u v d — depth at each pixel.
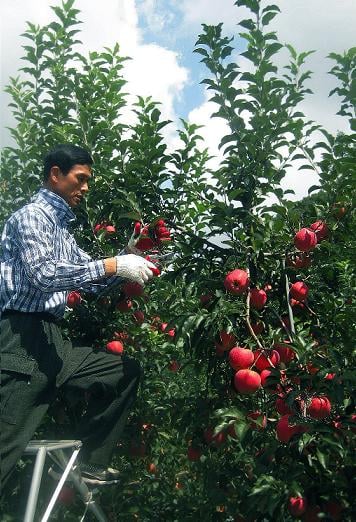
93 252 3.63
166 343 3.89
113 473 3.04
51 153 3.07
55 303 2.88
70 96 4.11
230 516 3.09
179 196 3.53
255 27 3.20
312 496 2.54
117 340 3.72
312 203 3.04
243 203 3.12
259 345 2.64
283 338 2.81
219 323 2.61
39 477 2.58
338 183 2.87
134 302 3.70
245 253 2.88
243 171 3.11
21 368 2.70
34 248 2.75
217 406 3.08
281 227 2.88
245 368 2.63
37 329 2.80
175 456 4.15
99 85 4.11
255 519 2.73
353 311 2.80
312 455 2.55
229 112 3.20
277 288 3.01
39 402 2.80
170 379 4.16
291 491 2.34
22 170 4.29
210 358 3.06
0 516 3.03
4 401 2.67
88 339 3.62
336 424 2.53
